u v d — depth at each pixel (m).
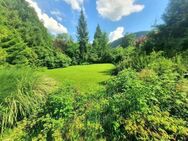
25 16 33.28
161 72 4.42
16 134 2.97
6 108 3.67
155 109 2.75
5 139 3.00
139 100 2.65
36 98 4.13
